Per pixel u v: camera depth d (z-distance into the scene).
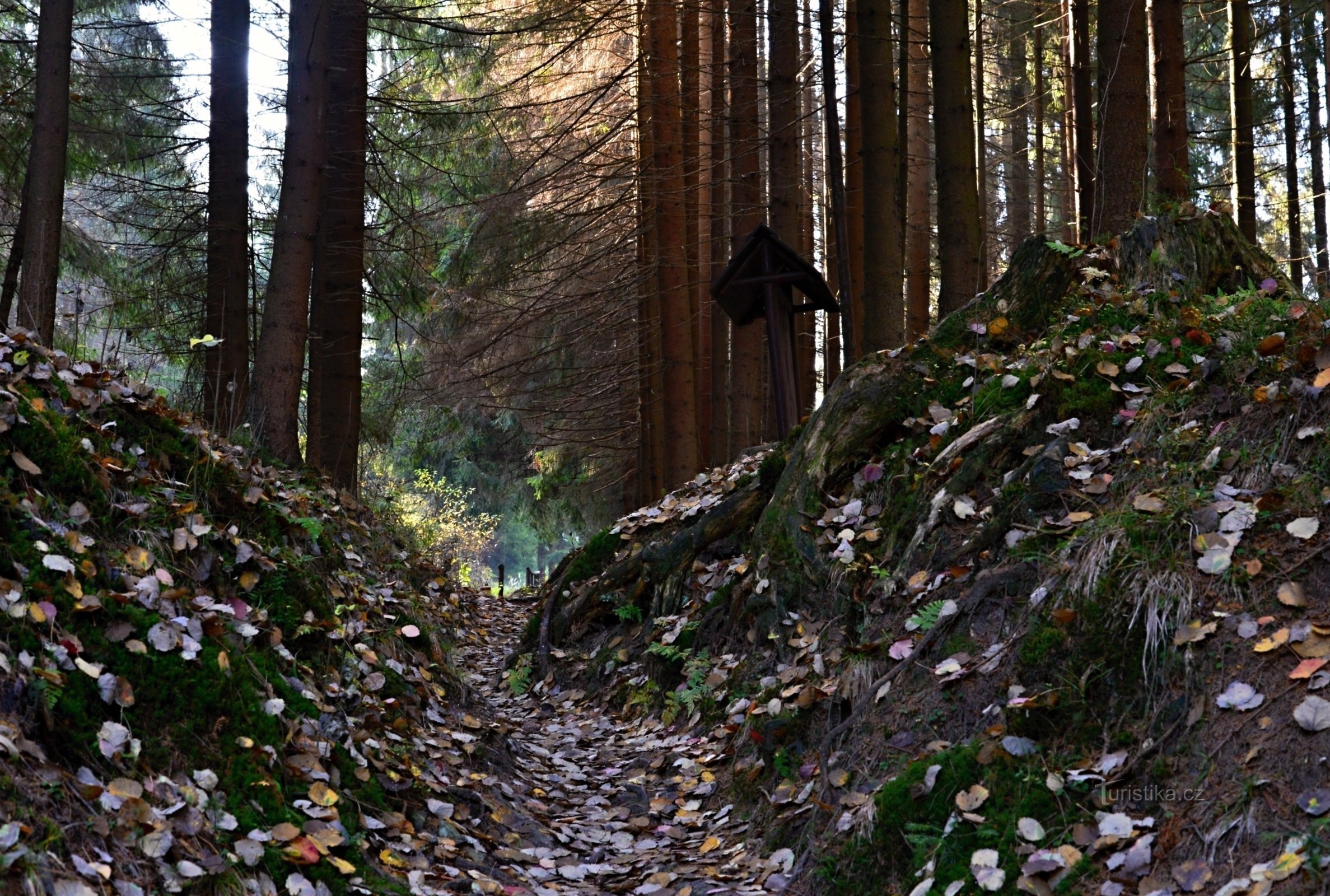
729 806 4.50
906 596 4.63
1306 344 3.95
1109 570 3.62
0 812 2.46
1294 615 3.12
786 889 3.63
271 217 13.55
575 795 4.94
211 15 10.98
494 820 4.28
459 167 15.23
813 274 8.13
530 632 7.45
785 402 8.13
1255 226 12.59
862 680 4.32
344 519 7.77
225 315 10.64
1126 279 5.45
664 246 13.05
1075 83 11.84
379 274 13.79
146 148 12.75
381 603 5.71
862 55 8.70
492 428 24.97
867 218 8.67
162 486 4.35
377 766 4.00
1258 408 3.96
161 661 3.37
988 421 5.04
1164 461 4.10
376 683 4.60
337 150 10.48
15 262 11.16
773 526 5.63
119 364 5.54
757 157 12.77
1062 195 19.78
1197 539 3.50
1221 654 3.16
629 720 5.95
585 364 19.09
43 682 2.91
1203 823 2.76
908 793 3.47
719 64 13.34
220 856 2.89
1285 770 2.72
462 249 17.06
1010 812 3.17
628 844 4.34
